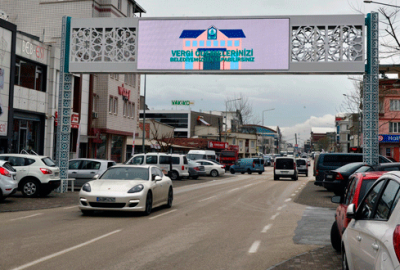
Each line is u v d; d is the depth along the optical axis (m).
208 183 33.91
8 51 26.98
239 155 104.81
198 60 20.77
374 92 20.06
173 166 36.38
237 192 24.44
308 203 18.56
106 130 42.22
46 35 40.72
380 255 3.89
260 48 20.47
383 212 4.43
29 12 41.25
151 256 7.59
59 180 18.91
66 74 21.84
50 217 12.73
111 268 6.66
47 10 40.81
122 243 8.75
